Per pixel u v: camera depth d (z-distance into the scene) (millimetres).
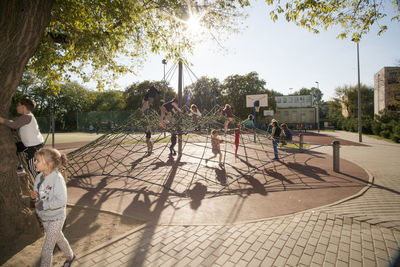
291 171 8023
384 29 5957
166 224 3906
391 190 5680
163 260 2834
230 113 9953
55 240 2482
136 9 6414
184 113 10586
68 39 6406
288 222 3893
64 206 2609
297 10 5863
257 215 4270
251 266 2697
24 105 3793
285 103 60250
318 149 14141
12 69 3381
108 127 34125
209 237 3414
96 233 3621
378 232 3473
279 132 10055
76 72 8016
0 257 2920
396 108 28875
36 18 3480
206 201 5129
